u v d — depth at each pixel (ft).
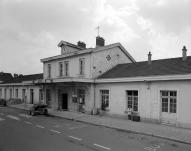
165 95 53.83
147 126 50.16
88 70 74.54
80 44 91.15
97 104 71.77
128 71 68.23
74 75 80.23
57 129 47.32
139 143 35.73
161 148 33.04
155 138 39.73
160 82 54.13
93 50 73.46
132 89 60.95
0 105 110.73
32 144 33.42
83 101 76.38
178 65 58.13
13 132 43.04
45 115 72.90
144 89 57.77
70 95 81.41
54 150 30.27
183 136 40.11
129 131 45.68
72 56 81.35
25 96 115.34
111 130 47.01
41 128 48.19
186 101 48.80
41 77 109.81
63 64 85.81
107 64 78.95
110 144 34.63
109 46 78.89
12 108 98.17
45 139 37.17
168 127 49.21
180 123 49.52
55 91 88.33
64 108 85.46
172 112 52.13
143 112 57.77
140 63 74.43
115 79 64.75
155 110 55.01
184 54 61.41
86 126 51.78
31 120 60.85
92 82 71.46
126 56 87.66
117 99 65.21
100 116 67.36
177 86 50.62
